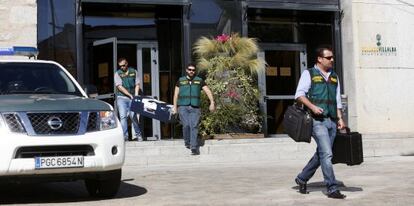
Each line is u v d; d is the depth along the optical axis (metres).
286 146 14.88
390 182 9.86
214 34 17.17
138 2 16.16
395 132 17.84
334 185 8.12
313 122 8.12
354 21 18.06
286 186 9.48
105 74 15.78
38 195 9.10
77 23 15.73
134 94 14.80
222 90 15.27
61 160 7.57
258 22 18.14
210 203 7.84
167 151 13.99
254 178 10.66
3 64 9.35
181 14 17.08
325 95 8.13
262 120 16.75
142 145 13.90
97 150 7.80
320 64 8.25
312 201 7.92
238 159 14.44
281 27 18.41
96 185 8.76
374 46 18.23
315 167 8.52
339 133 8.43
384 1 18.38
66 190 9.73
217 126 15.13
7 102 7.84
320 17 18.70
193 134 13.89
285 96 18.23
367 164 13.18
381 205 7.54
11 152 7.36
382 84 18.25
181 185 9.82
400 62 18.47
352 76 18.00
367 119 18.03
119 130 8.14
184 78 14.05
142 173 11.80
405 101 18.47
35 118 7.60
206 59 16.11
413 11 18.62
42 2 15.50
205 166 13.27
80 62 15.73
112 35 16.53
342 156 8.38
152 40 16.98
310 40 18.67
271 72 18.16
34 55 10.16
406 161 14.01
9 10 14.64
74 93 9.16
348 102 18.08
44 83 9.17
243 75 15.76
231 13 17.34
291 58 18.48
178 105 14.07
